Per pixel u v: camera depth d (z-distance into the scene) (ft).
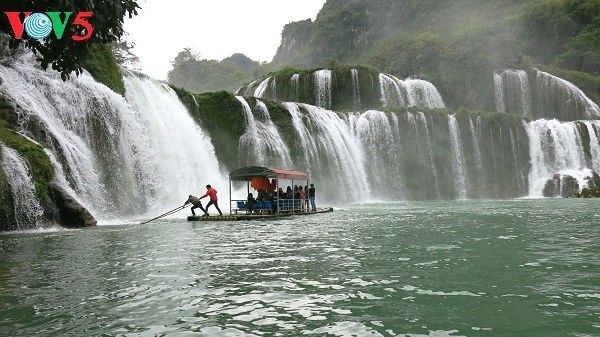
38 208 57.52
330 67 216.13
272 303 19.02
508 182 180.14
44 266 28.40
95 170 81.41
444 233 44.96
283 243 38.65
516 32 316.81
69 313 17.94
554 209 86.53
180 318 17.15
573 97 228.43
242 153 133.59
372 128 165.78
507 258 29.07
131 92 103.55
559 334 14.80
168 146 106.93
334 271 25.57
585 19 315.99
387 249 33.91
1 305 19.19
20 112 66.08
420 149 172.14
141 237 45.01
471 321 16.29
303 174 85.71
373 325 15.99
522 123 186.70
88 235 47.91
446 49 272.92
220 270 26.35
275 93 206.18
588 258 28.84
